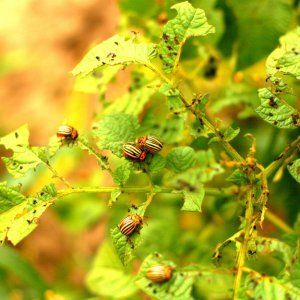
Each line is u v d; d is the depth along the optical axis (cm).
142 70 40
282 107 30
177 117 38
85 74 30
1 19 116
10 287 64
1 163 87
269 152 45
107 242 43
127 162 31
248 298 29
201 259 43
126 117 33
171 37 31
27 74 108
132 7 44
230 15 42
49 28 108
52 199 31
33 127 100
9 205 31
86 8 104
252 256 30
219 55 43
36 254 80
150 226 45
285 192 45
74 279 74
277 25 42
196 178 29
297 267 29
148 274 29
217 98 44
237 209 35
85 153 59
